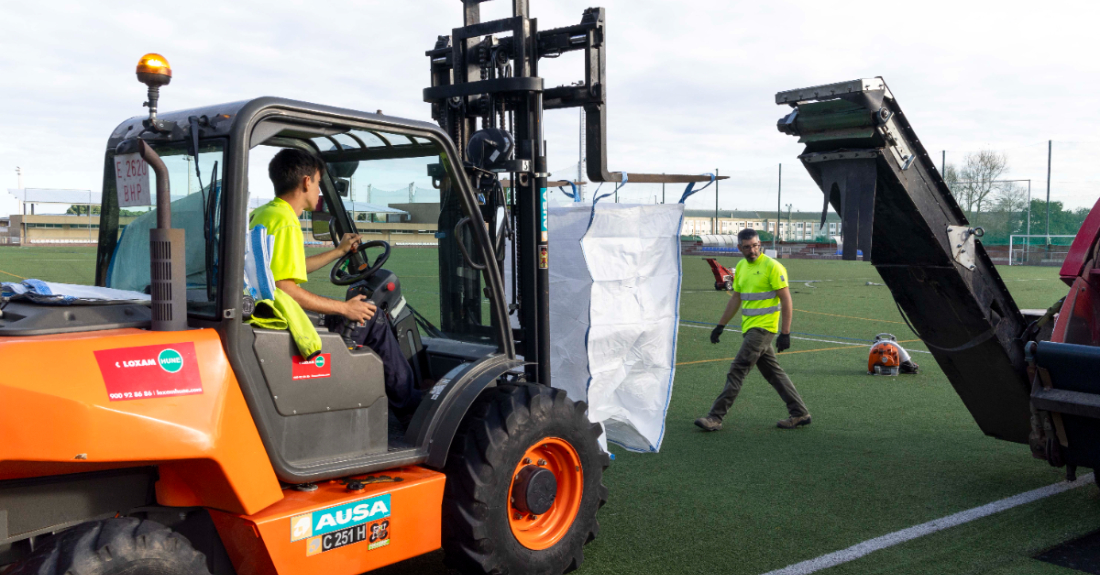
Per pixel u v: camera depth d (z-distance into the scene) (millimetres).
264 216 2965
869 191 4445
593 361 5211
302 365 2838
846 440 6098
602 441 5305
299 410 2832
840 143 4500
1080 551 3930
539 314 4270
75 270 23234
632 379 5484
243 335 2654
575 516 3691
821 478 5141
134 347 2332
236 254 2592
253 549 2631
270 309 2768
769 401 7539
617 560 3844
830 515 4453
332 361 2945
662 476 5195
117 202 3305
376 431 3129
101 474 2543
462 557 3316
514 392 3512
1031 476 5160
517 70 4242
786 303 6301
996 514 4453
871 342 11367
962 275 4867
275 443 2730
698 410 7172
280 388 2762
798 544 4031
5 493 2338
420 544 3109
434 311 4012
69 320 2447
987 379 5312
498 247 3873
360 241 3736
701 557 3873
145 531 2338
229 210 2578
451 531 3314
